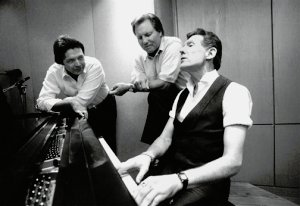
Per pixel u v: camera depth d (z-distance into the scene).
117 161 0.97
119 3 2.80
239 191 2.28
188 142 1.04
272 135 2.46
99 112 2.39
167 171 1.13
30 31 2.87
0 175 0.59
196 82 1.15
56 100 2.09
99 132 2.42
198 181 0.75
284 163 2.44
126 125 2.88
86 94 2.11
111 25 2.83
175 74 1.91
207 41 1.10
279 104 2.43
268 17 2.39
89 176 0.62
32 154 0.75
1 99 1.47
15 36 2.86
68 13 2.87
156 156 1.13
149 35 1.91
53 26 2.87
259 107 2.47
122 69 2.86
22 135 0.97
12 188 0.53
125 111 2.87
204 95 1.03
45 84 2.24
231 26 2.48
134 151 2.88
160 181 0.70
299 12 2.31
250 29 2.44
